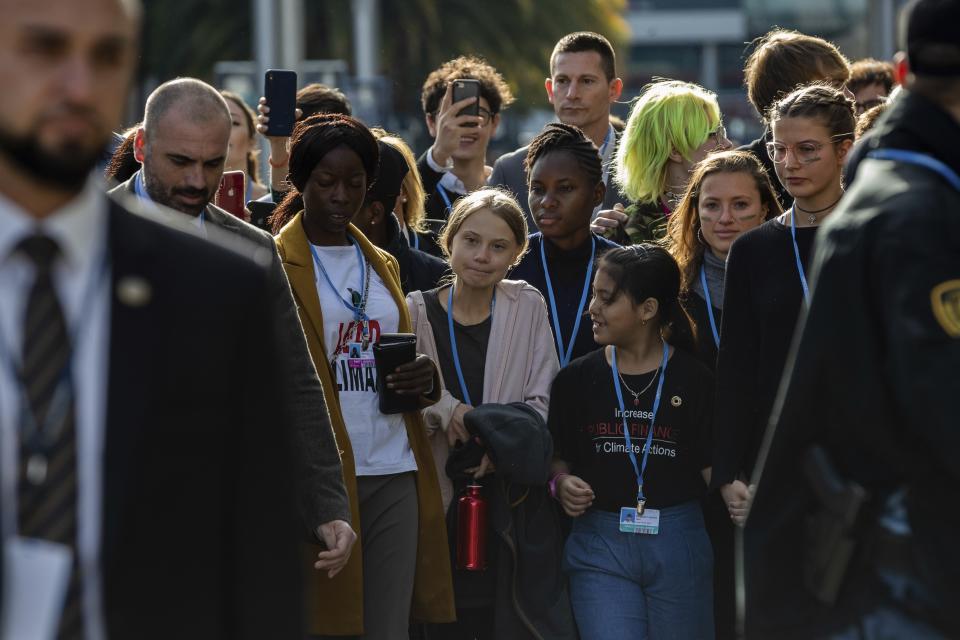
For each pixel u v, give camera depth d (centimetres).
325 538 910
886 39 4547
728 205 1070
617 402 1053
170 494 450
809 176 974
